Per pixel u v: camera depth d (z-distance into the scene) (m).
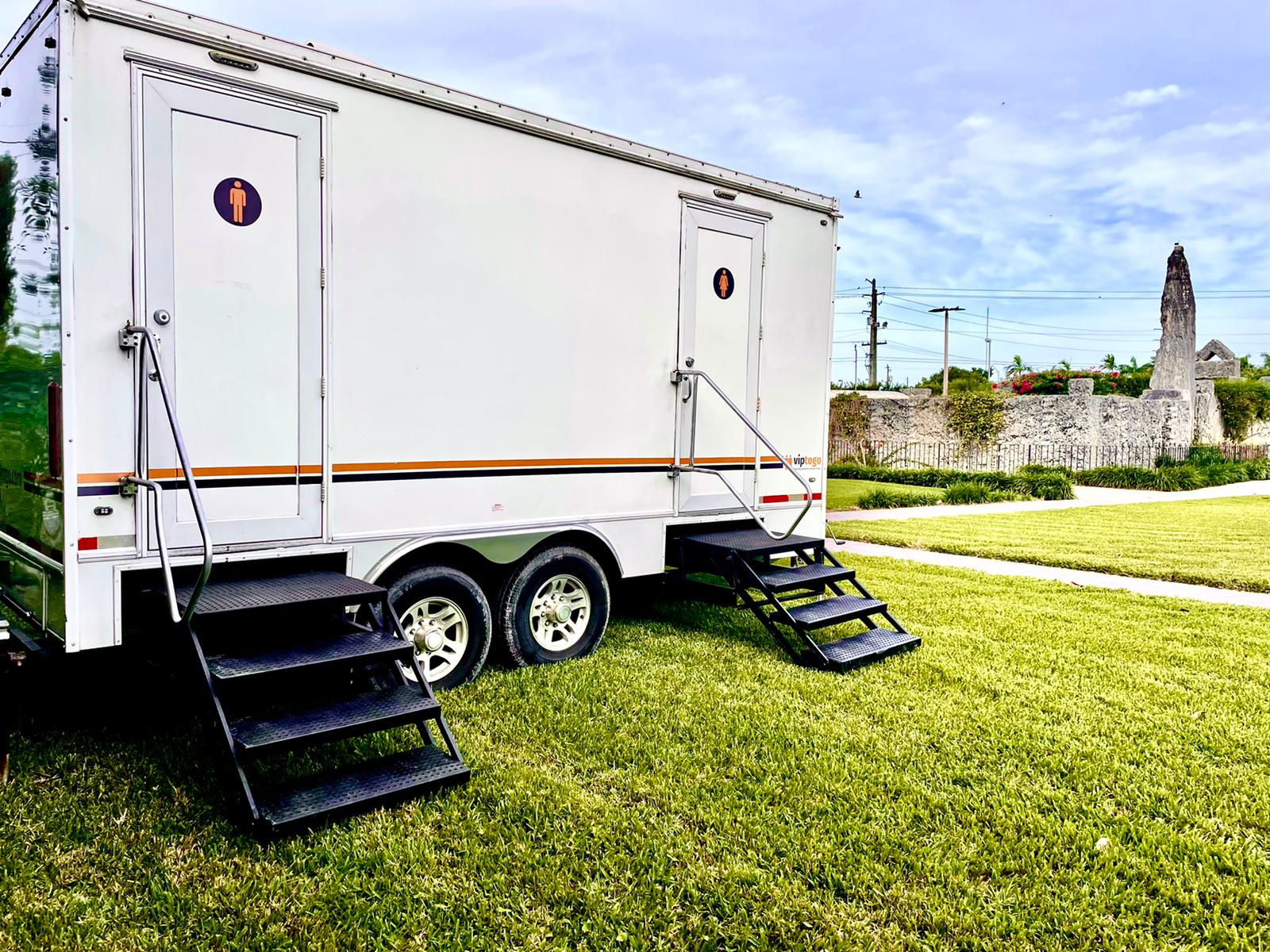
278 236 3.87
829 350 6.60
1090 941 2.58
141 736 3.90
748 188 5.93
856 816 3.30
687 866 2.93
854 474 19.50
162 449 3.58
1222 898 2.80
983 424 20.20
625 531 5.44
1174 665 5.28
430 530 4.49
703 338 5.77
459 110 4.46
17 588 3.93
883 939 2.58
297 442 3.98
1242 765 3.84
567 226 4.97
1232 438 24.77
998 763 3.81
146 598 3.64
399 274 4.29
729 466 6.00
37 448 3.56
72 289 3.32
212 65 3.63
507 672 4.95
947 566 8.49
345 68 4.03
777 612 5.28
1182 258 21.00
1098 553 9.23
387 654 3.60
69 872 2.83
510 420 4.79
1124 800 3.46
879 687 4.80
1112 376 25.31
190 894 2.71
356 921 2.62
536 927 2.59
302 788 3.24
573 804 3.34
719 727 4.15
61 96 3.27
